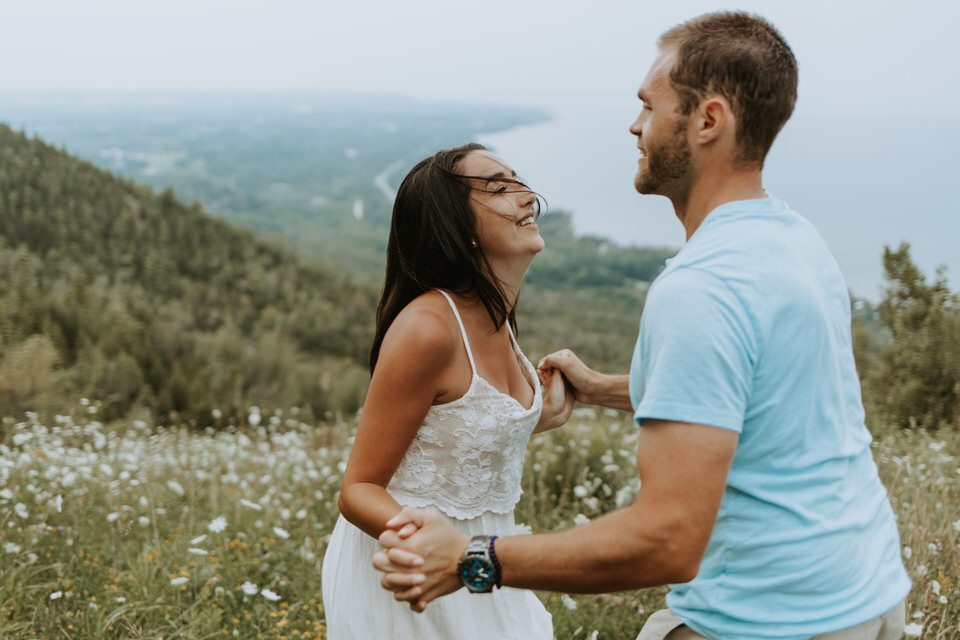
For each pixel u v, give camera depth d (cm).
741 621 144
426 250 191
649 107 157
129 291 5678
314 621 304
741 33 147
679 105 151
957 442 513
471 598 199
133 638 282
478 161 191
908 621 249
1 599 303
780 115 148
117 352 3981
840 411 149
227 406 3269
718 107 147
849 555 144
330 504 457
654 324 140
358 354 6259
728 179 152
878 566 150
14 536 368
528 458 482
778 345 138
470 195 188
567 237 16012
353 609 197
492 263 192
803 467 142
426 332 178
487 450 190
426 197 189
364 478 180
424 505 190
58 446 544
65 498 429
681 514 131
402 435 180
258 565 350
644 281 13212
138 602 300
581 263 13862
